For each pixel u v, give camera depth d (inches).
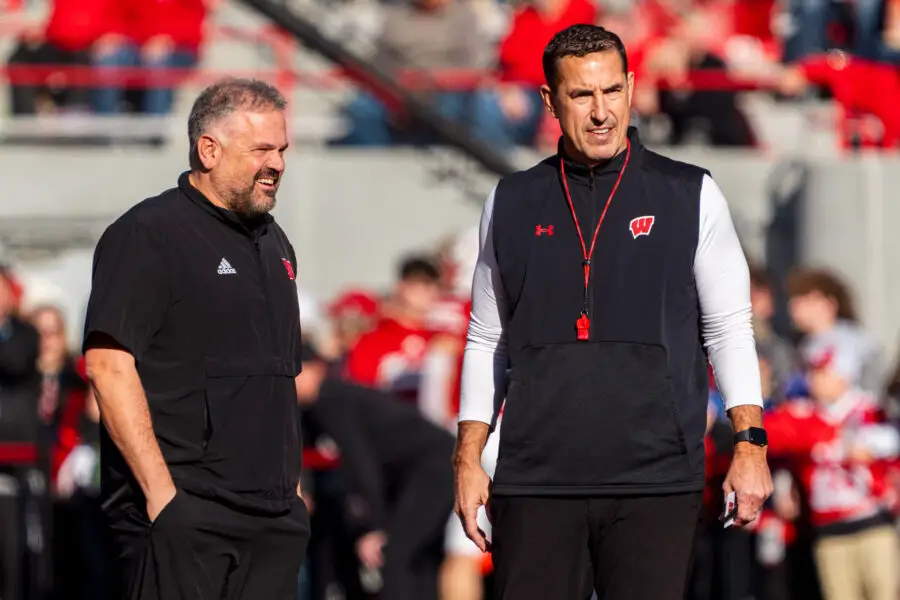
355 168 1461.6
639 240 573.6
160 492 602.9
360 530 1043.9
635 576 569.3
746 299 579.5
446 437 992.9
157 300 612.4
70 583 1055.0
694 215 573.9
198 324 616.7
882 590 995.3
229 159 616.1
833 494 1002.7
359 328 1220.5
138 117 1514.5
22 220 1437.0
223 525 615.8
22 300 1167.6
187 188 625.0
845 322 1117.7
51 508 1015.6
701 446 577.0
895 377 1062.4
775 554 1031.0
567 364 573.3
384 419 980.6
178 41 1512.1
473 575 980.6
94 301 610.5
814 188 1448.1
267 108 621.3
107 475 629.0
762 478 564.1
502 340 605.9
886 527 1003.9
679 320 574.9
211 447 616.7
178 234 616.4
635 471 568.7
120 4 1505.9
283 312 636.1
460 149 1403.8
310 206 1457.9
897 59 1576.0
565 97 570.3
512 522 582.6
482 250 600.1
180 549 607.5
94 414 1071.0
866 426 1007.0
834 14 1642.5
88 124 1502.2
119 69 1485.0
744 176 1498.5
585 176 580.4
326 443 1021.8
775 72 1553.9
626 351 569.9
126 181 1445.6
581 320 572.4
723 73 1531.7
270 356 628.4
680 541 570.9
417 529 976.9
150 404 615.8
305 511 646.5
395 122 1481.3
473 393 605.6
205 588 613.3
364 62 1373.0
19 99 1509.6
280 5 1355.8
